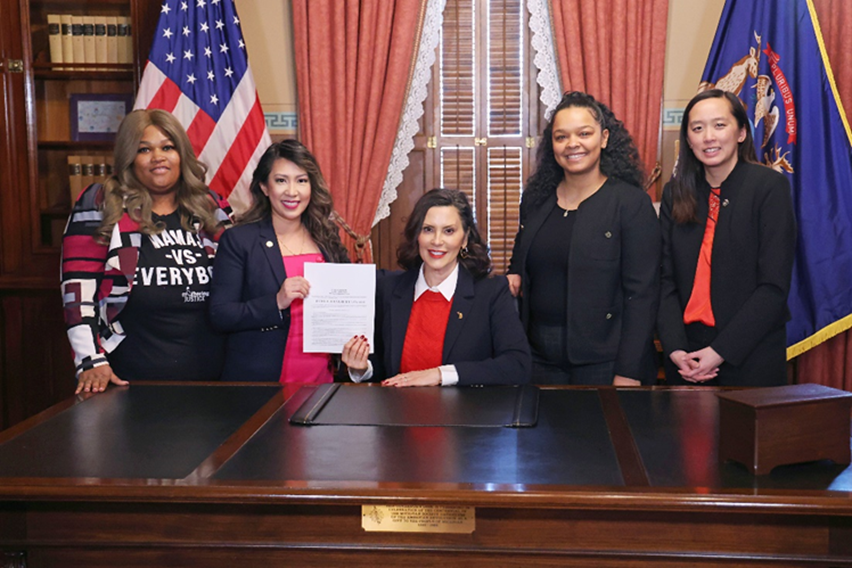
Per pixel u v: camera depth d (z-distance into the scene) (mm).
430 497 1505
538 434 1877
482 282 2547
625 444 1798
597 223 2670
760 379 2670
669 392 2270
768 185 2623
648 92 3961
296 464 1672
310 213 2688
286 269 2637
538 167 2895
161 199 2768
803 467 1656
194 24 3871
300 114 4070
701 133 2637
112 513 1580
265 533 1574
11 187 3977
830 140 3688
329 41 4004
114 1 3984
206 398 2229
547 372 2789
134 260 2619
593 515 1531
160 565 1601
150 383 2418
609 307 2693
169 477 1601
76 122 4047
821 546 1504
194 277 2717
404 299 2562
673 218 2779
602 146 2719
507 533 1548
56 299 4082
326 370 2648
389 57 4016
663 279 2801
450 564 1573
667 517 1520
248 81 3896
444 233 2441
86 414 2068
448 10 4172
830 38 3824
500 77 4195
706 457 1715
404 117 4098
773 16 3703
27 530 1595
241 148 3895
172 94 3830
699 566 1533
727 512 1495
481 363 2381
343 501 1513
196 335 2727
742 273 2654
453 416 2014
